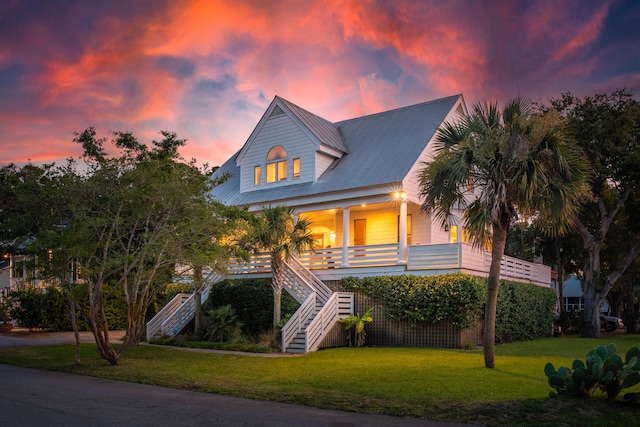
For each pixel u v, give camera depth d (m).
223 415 9.04
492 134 13.79
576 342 23.25
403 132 26.69
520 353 17.94
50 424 8.38
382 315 21.45
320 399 10.21
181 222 16.56
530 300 25.34
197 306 23.78
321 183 25.56
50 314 29.05
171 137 20.97
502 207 13.91
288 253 20.48
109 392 11.40
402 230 22.23
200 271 21.30
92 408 9.62
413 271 21.58
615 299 47.19
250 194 28.36
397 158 24.38
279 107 27.95
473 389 10.85
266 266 25.30
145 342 23.44
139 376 13.49
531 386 11.15
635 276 38.56
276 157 27.89
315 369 14.20
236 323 22.78
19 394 11.10
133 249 17.28
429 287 20.03
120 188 15.83
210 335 22.56
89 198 15.68
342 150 27.33
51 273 15.05
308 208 25.34
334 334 20.80
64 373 14.52
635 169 28.19
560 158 13.16
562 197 13.27
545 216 13.78
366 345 21.53
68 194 15.32
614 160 29.33
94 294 16.53
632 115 28.28
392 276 21.11
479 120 14.25
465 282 19.28
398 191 22.42
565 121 14.31
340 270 23.50
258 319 23.69
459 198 14.68
